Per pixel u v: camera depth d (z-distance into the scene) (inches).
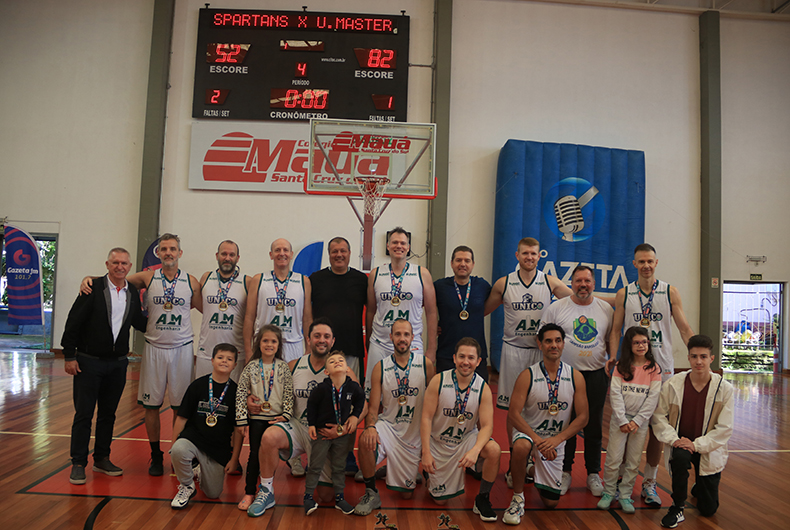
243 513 111.7
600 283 340.8
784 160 370.6
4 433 166.7
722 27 369.7
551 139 354.3
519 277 142.8
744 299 371.2
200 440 115.9
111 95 346.9
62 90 347.6
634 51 362.6
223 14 341.4
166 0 341.4
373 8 351.3
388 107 340.8
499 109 353.1
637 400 123.3
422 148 245.6
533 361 140.6
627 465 122.4
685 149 363.6
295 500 120.5
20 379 258.1
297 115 339.0
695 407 119.8
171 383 138.2
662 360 133.1
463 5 354.9
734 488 138.1
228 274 146.3
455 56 353.1
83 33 349.4
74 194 344.8
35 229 344.2
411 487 123.3
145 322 138.3
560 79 356.8
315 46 340.5
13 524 102.3
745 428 208.2
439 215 339.9
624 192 346.0
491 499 125.5
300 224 342.6
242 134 340.8
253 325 143.0
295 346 144.1
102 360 129.5
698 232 362.6
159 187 338.3
